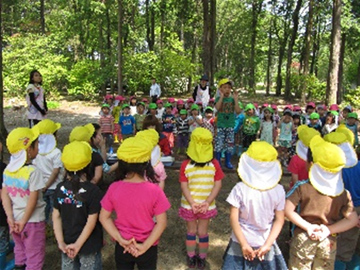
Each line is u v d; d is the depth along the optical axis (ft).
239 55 138.62
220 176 12.03
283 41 99.86
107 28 79.77
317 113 25.57
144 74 78.33
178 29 110.32
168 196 19.40
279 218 8.88
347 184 10.78
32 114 22.72
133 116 28.58
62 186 9.43
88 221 9.23
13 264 11.79
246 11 110.32
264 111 25.75
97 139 14.87
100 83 69.72
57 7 97.35
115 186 8.88
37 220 10.67
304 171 12.28
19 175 10.30
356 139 22.93
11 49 69.72
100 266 10.07
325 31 96.84
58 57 70.90
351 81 105.70
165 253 13.65
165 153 20.12
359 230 10.75
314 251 9.17
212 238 14.93
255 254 8.79
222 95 21.35
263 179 8.67
